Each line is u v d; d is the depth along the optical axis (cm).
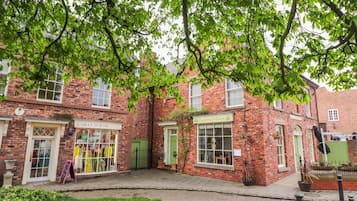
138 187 975
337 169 1034
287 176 1161
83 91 1201
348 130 2480
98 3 493
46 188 917
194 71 1397
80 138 1164
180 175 1291
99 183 1045
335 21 509
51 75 578
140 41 620
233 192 882
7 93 959
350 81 645
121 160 1307
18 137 973
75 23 541
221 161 1177
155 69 678
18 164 962
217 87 1269
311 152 1530
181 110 1383
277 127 1192
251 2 450
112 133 1299
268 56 547
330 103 2659
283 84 422
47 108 1068
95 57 664
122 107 1356
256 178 1025
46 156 1058
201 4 502
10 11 498
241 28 538
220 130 1212
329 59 584
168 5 513
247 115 1106
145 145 1614
